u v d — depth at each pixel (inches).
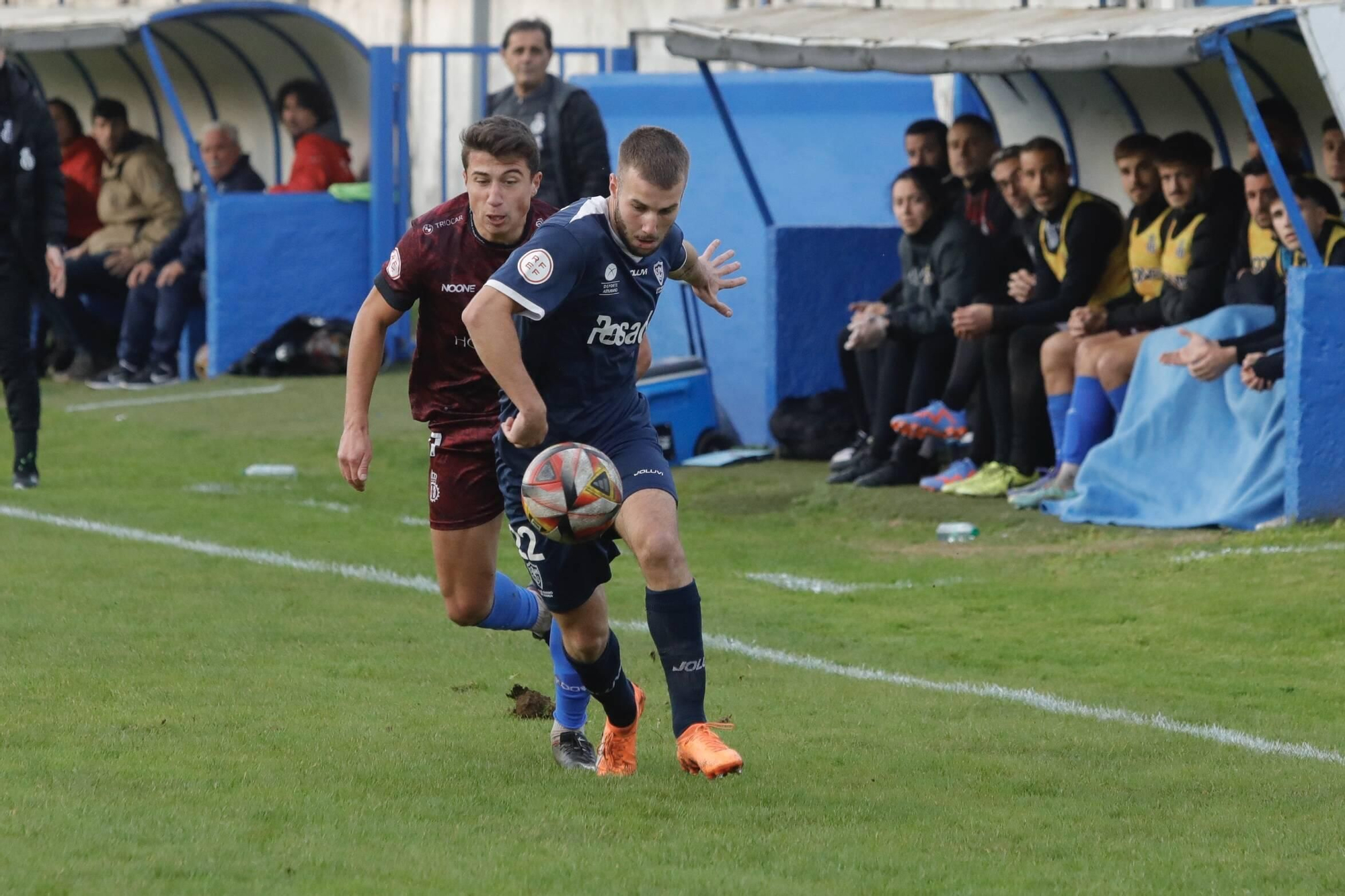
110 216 2186.3
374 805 582.9
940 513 1327.5
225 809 567.8
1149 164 1327.5
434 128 2534.5
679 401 1669.5
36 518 1277.1
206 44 2315.5
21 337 1397.6
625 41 2324.1
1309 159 1391.5
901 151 1797.5
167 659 842.2
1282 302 1214.9
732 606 1029.8
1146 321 1320.1
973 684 842.8
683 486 1507.1
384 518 1331.2
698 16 1609.3
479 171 673.6
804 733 732.0
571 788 622.8
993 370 1365.7
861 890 500.4
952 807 613.0
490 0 2465.6
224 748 664.4
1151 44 1202.0
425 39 2544.3
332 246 2166.6
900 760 686.5
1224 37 1172.5
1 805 561.9
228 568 1104.8
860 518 1347.2
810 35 1470.2
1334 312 1160.2
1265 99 1310.3
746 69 2066.9
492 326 605.3
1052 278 1365.7
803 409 1631.4
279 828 547.8
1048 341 1330.0
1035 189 1349.7
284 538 1224.2
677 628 620.1
